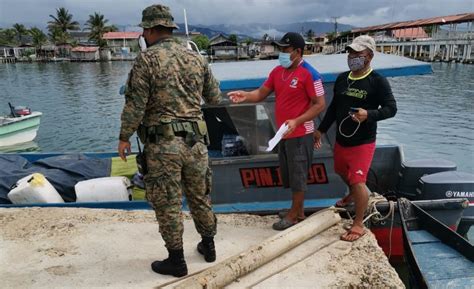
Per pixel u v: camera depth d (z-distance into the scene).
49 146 16.44
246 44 98.38
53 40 110.31
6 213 4.72
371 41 3.71
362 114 3.60
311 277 3.44
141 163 3.17
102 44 104.50
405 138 15.02
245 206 5.16
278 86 4.02
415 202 4.94
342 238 4.00
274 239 3.78
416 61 5.63
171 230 3.26
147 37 3.13
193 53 3.18
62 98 30.30
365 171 3.94
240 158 5.17
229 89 5.12
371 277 3.44
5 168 6.56
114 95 31.94
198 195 3.36
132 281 3.37
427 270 3.99
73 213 4.70
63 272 3.52
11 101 28.67
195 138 3.14
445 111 20.14
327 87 5.16
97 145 16.55
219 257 3.74
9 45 115.38
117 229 4.28
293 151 4.04
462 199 4.96
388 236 4.95
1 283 3.38
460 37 62.56
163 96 3.02
